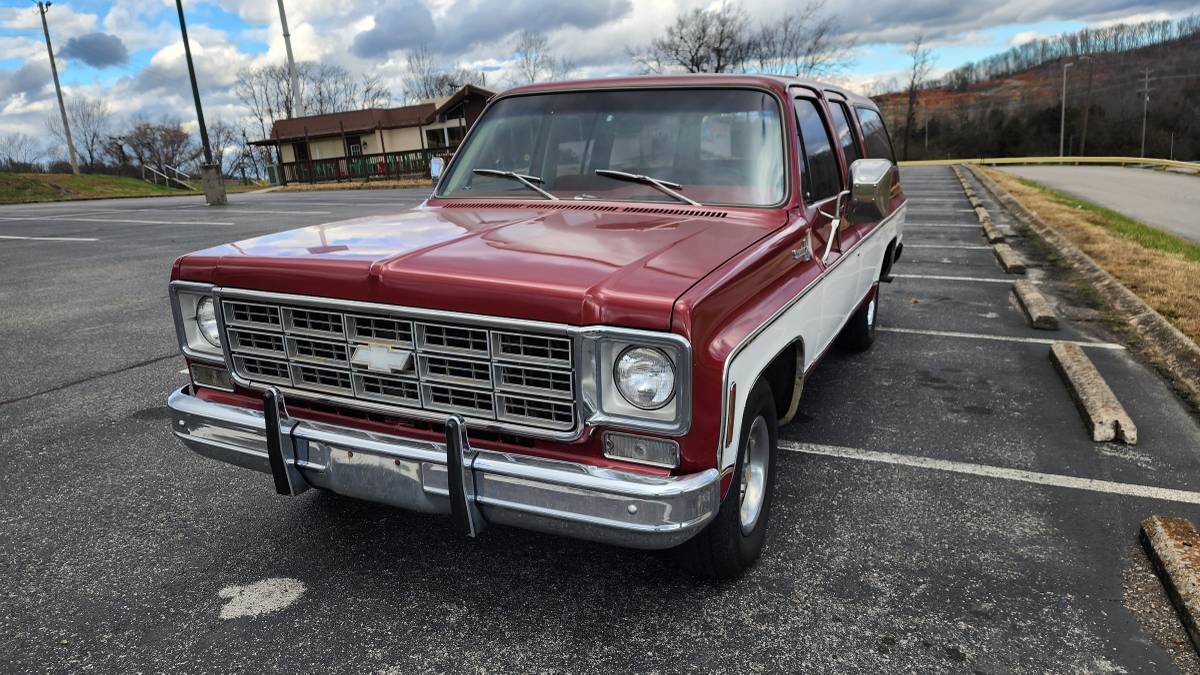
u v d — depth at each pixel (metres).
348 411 2.64
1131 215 16.72
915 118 83.81
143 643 2.57
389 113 42.59
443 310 2.31
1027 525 3.29
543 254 2.50
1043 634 2.58
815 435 4.32
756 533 2.92
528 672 2.41
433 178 4.29
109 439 4.31
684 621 2.66
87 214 19.92
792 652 2.49
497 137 3.80
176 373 5.50
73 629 2.65
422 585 2.89
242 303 2.69
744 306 2.49
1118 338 6.18
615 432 2.23
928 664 2.43
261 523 3.37
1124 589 2.82
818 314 3.41
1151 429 4.32
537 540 3.21
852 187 3.41
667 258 2.47
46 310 7.67
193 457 4.07
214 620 2.69
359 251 2.61
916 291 8.18
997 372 5.38
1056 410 4.64
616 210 3.25
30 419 4.63
